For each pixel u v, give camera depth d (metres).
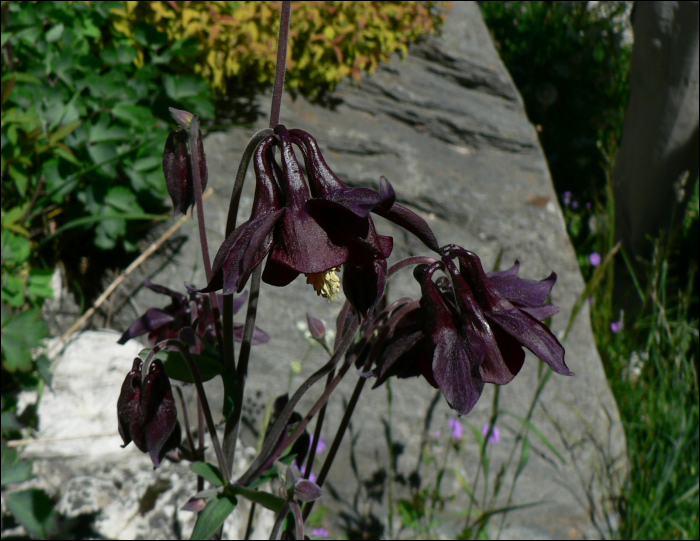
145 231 3.34
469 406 1.07
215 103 3.56
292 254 0.97
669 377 3.87
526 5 6.55
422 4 4.07
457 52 4.14
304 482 1.32
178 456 1.66
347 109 3.79
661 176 4.22
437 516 3.33
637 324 4.18
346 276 1.06
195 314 1.62
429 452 3.37
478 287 1.14
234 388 1.37
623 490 3.51
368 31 3.66
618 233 4.75
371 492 3.31
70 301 3.27
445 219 3.68
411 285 3.51
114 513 2.46
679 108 3.94
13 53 2.98
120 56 3.03
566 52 6.07
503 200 3.77
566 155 5.75
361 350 1.40
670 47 3.83
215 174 3.40
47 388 2.92
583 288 3.76
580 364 3.65
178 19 3.27
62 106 2.89
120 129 2.96
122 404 1.23
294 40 3.49
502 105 4.09
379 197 0.93
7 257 2.70
